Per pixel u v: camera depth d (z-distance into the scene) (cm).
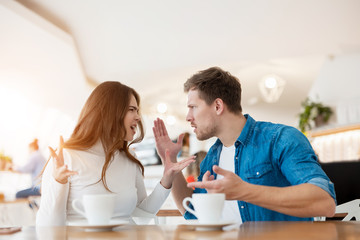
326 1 393
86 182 137
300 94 739
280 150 133
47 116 530
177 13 428
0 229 88
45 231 86
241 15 423
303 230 78
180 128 886
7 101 479
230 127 150
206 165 161
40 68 465
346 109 642
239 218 141
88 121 147
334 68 665
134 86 620
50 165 127
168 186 150
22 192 342
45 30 406
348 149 519
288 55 473
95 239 70
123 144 156
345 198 191
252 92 737
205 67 542
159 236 74
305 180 116
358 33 424
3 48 421
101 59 509
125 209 142
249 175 141
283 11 411
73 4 426
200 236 72
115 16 439
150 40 470
